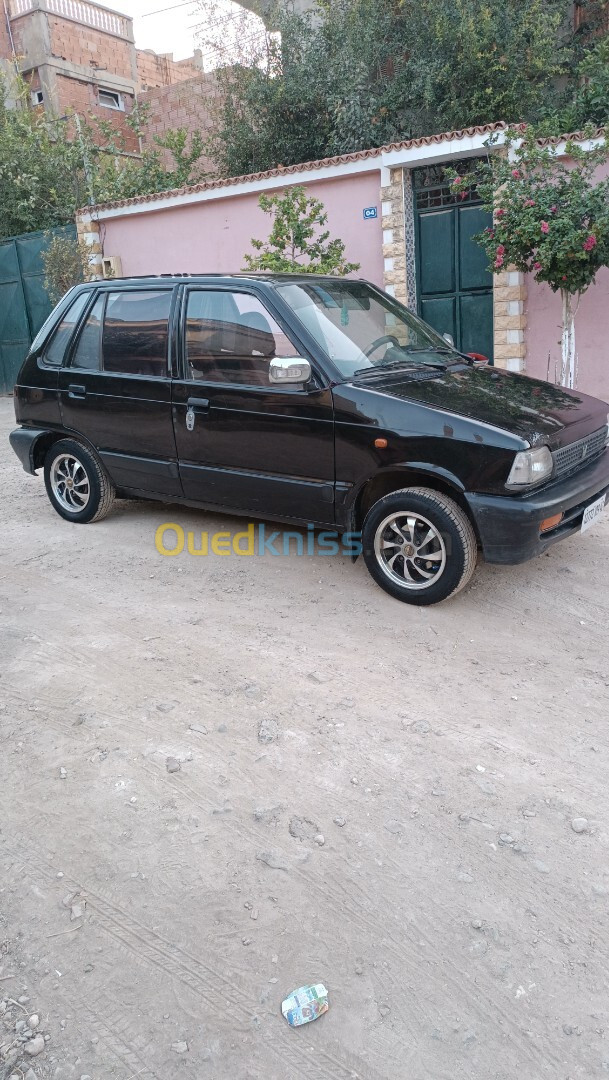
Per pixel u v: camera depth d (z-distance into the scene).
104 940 2.44
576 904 2.52
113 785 3.13
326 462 4.69
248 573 5.26
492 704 3.64
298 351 4.74
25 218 17.75
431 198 11.34
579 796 3.02
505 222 8.58
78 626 4.54
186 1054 2.09
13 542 6.08
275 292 4.92
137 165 19.11
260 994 2.24
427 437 4.29
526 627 4.39
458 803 2.98
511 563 4.23
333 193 11.76
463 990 2.24
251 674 3.94
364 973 2.30
